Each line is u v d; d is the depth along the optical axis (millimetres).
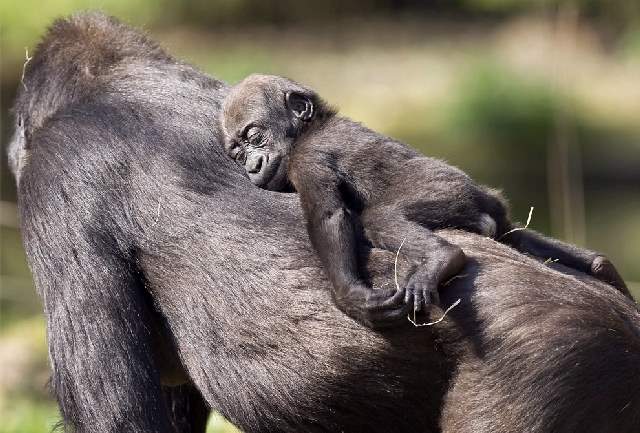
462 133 40750
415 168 8875
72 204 9492
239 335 9172
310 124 9547
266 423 9234
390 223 8562
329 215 8617
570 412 8250
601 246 30094
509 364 8344
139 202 9516
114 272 9391
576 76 41938
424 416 8812
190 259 9367
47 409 16828
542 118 39906
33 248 9609
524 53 44906
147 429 9188
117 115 9883
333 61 48812
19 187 9945
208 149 9727
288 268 9094
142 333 9406
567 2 35719
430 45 50000
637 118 39781
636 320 8914
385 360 8703
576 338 8320
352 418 9000
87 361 9250
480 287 8555
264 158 9516
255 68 45750
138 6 47406
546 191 35406
